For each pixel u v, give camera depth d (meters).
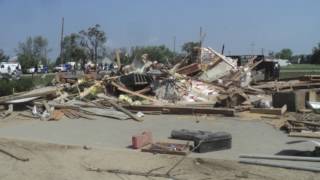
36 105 23.33
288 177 10.68
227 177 10.71
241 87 31.14
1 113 22.38
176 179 10.59
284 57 149.62
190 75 33.53
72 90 26.84
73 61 87.00
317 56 132.00
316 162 11.92
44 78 43.88
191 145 14.06
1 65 90.56
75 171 11.45
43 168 11.77
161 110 22.67
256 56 43.97
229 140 14.02
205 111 21.80
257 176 10.77
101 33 85.44
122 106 23.33
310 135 15.87
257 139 15.74
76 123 19.92
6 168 11.82
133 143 13.99
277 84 34.72
